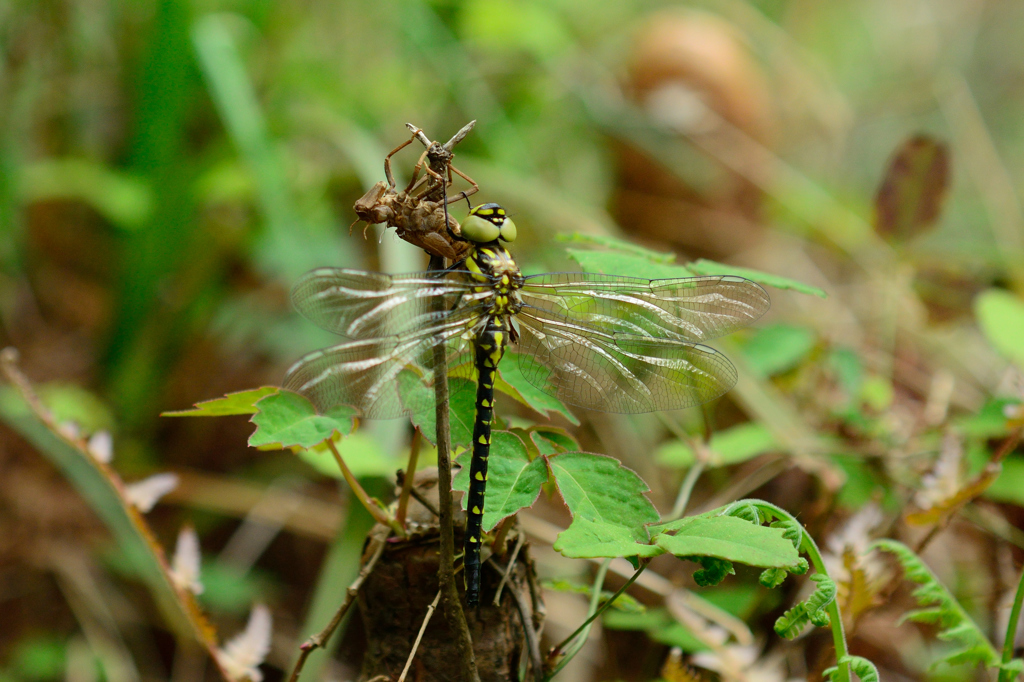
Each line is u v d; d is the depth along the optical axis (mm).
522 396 493
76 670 620
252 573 680
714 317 512
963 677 566
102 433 511
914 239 622
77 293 811
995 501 577
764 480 580
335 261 746
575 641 494
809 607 467
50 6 767
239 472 726
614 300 513
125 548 624
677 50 801
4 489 657
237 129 657
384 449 563
